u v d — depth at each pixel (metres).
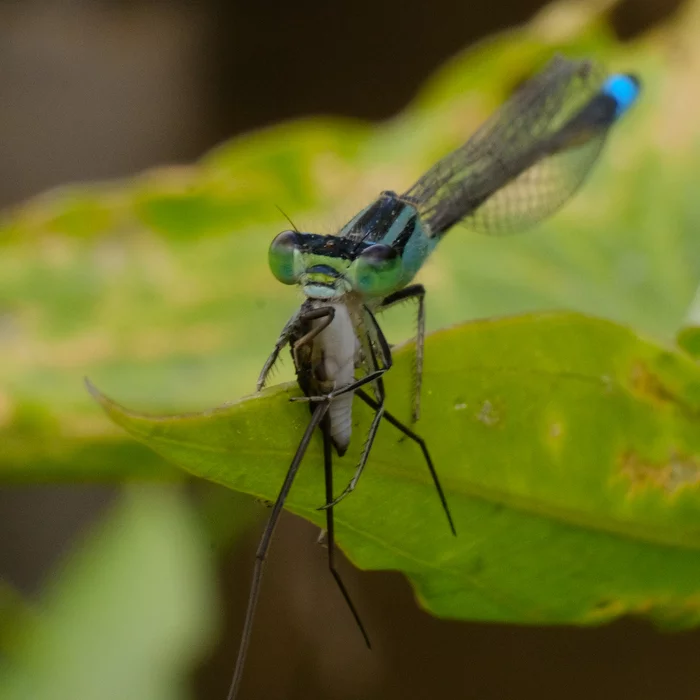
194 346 0.12
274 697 0.16
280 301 0.12
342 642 0.16
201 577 0.13
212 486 0.13
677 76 0.14
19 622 0.13
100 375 0.12
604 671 0.14
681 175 0.13
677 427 0.11
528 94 0.12
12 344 0.12
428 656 0.15
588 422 0.11
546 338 0.11
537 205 0.12
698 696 0.14
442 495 0.10
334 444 0.10
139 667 0.13
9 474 0.12
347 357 0.10
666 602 0.11
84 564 0.14
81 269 0.13
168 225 0.13
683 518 0.11
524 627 0.15
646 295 0.13
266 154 0.14
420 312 0.11
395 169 0.14
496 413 0.11
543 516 0.11
